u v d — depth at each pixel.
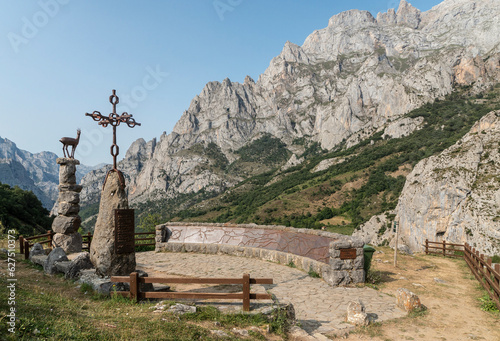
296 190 144.62
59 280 8.30
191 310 6.05
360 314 7.14
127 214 8.16
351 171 144.25
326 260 10.71
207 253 14.45
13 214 51.50
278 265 12.16
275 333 5.87
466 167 59.94
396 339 6.51
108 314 5.56
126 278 6.72
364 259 10.48
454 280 11.67
